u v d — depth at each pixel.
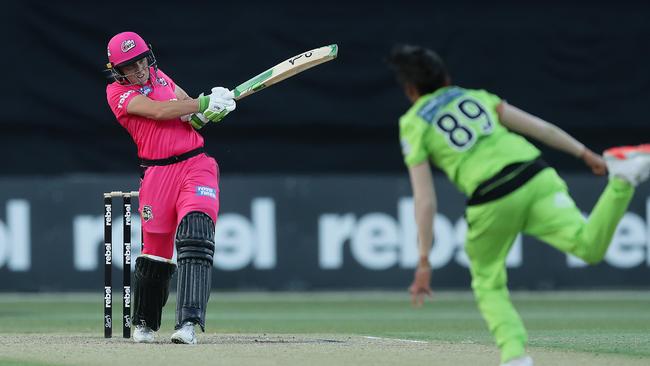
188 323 26.89
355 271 56.88
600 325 39.59
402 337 31.70
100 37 57.41
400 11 58.34
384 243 56.97
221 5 57.50
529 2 59.03
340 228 56.94
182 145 27.33
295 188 56.88
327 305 50.88
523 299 54.28
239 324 40.09
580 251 19.19
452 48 58.62
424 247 19.33
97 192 55.97
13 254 55.53
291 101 57.94
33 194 55.72
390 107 58.28
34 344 27.53
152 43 57.16
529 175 19.33
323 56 27.78
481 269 19.84
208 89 57.38
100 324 39.59
